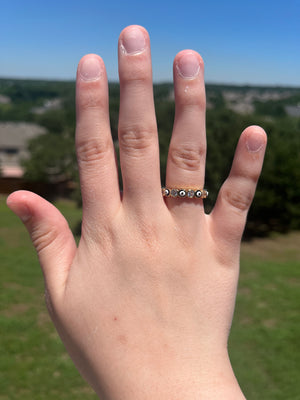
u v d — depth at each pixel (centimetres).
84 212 15
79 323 14
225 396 12
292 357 104
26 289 162
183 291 15
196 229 15
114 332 14
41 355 105
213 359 14
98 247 15
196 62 15
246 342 114
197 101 15
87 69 15
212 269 15
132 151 15
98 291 14
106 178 15
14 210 16
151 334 14
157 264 15
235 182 16
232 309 15
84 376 15
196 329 14
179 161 15
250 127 15
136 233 15
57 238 16
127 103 15
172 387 13
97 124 15
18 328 122
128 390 13
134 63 14
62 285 15
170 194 15
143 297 14
